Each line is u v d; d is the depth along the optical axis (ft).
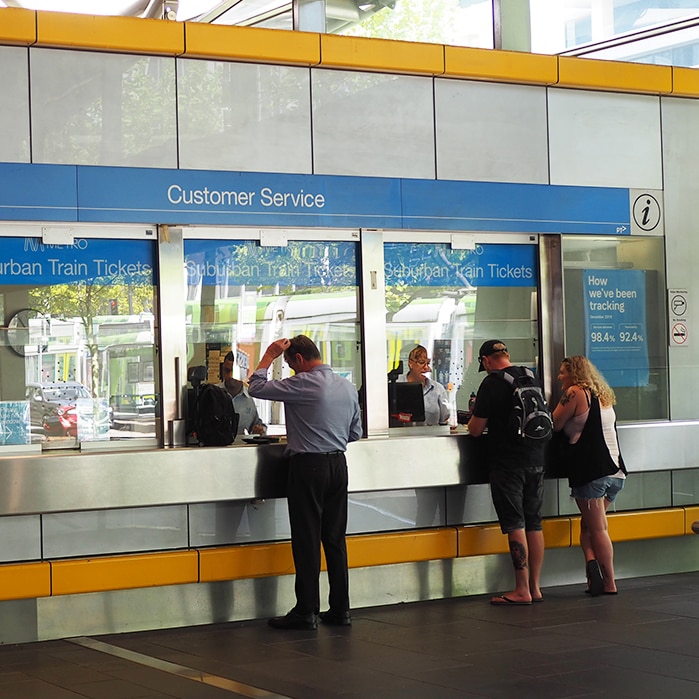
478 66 28.12
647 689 18.06
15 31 23.67
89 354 24.90
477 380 28.89
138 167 24.90
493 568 28.04
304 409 23.91
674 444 30.30
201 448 24.57
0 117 23.75
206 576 24.54
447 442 27.02
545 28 40.29
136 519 24.36
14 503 22.88
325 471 23.86
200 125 25.52
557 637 22.44
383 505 26.86
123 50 24.66
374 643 22.33
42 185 24.04
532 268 29.58
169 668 20.39
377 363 27.53
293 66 26.45
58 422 24.57
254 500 25.49
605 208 30.04
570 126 29.63
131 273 25.34
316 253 27.14
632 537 29.63
